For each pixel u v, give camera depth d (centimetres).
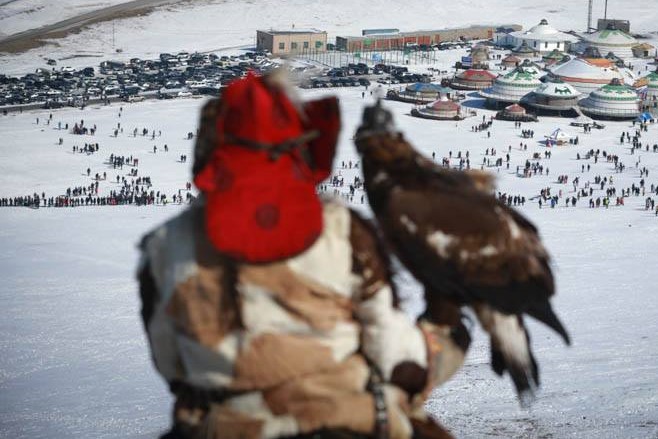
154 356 590
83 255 8206
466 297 567
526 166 13575
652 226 9569
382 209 573
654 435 3459
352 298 555
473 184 595
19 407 4275
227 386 553
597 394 4012
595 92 18362
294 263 545
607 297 6469
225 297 547
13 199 12281
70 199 11912
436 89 18912
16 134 15962
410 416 586
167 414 4159
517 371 564
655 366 4594
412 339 558
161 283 571
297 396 544
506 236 569
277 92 565
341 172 12738
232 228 542
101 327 5859
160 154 14725
